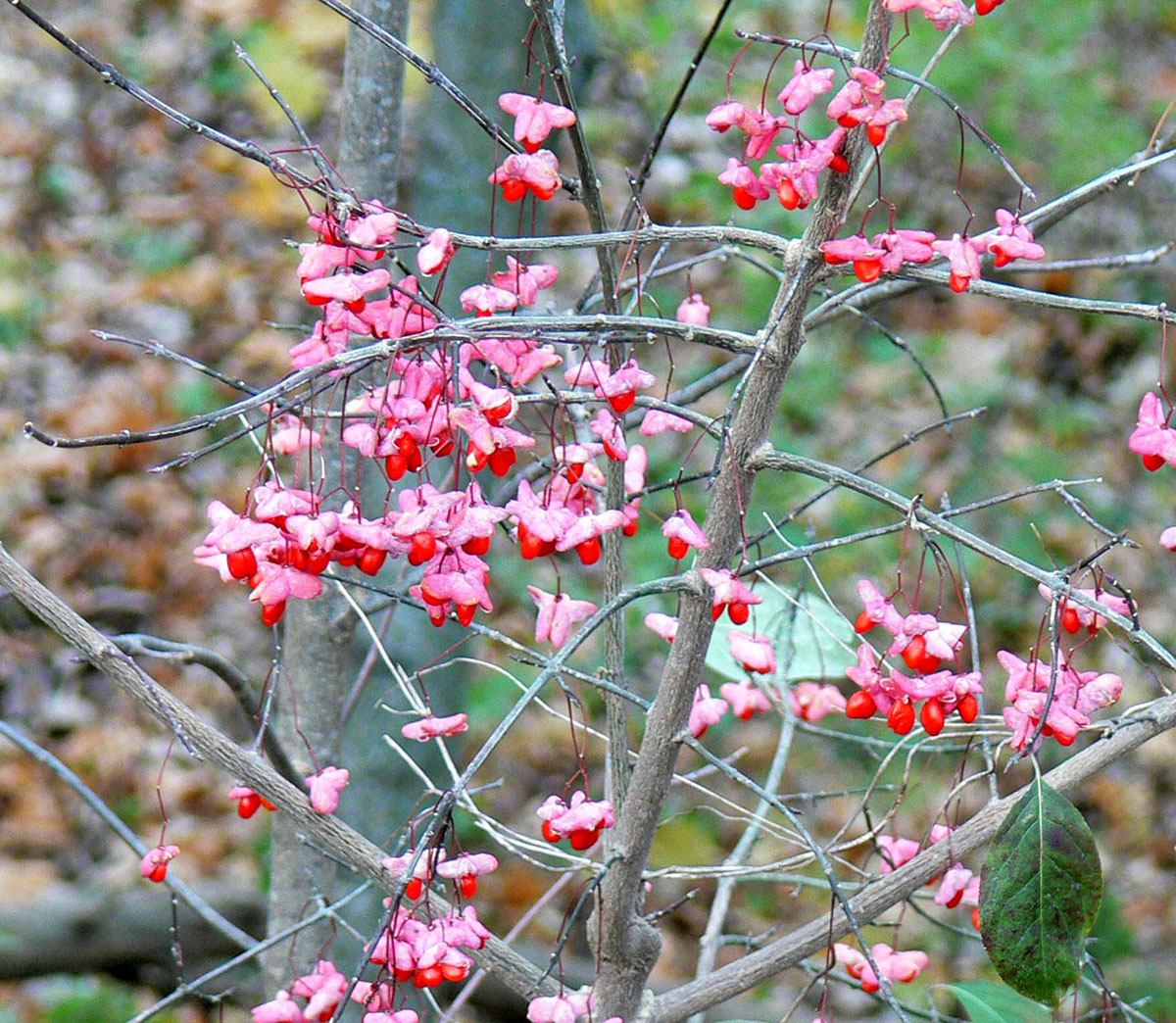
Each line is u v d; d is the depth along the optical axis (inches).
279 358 246.4
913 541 198.1
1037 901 62.4
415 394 63.2
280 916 98.8
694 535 64.2
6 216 260.8
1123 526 226.2
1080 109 226.4
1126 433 246.2
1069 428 238.7
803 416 225.8
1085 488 230.4
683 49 235.9
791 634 97.7
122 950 151.5
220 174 275.6
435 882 74.2
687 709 67.5
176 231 265.7
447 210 118.8
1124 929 165.9
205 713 201.3
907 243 60.9
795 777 190.2
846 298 76.2
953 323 258.8
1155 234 275.7
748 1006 155.3
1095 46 279.7
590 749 195.6
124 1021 156.6
